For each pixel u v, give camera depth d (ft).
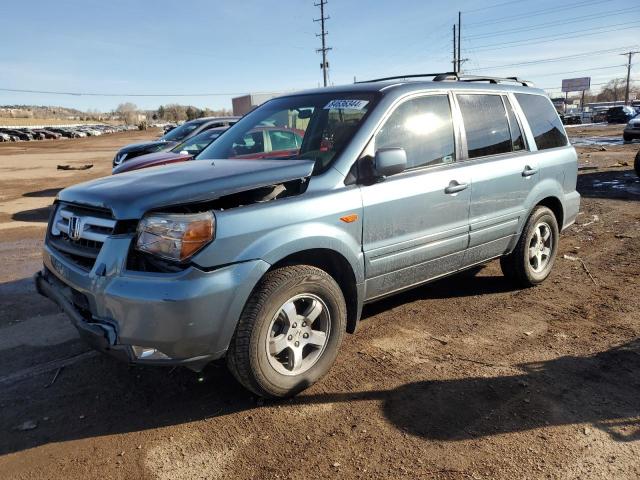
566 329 14.34
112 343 9.62
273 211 10.53
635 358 12.61
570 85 302.04
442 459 9.23
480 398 11.06
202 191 10.22
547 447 9.47
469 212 14.60
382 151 11.64
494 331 14.34
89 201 10.68
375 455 9.37
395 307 16.19
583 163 51.80
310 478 8.86
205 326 9.62
